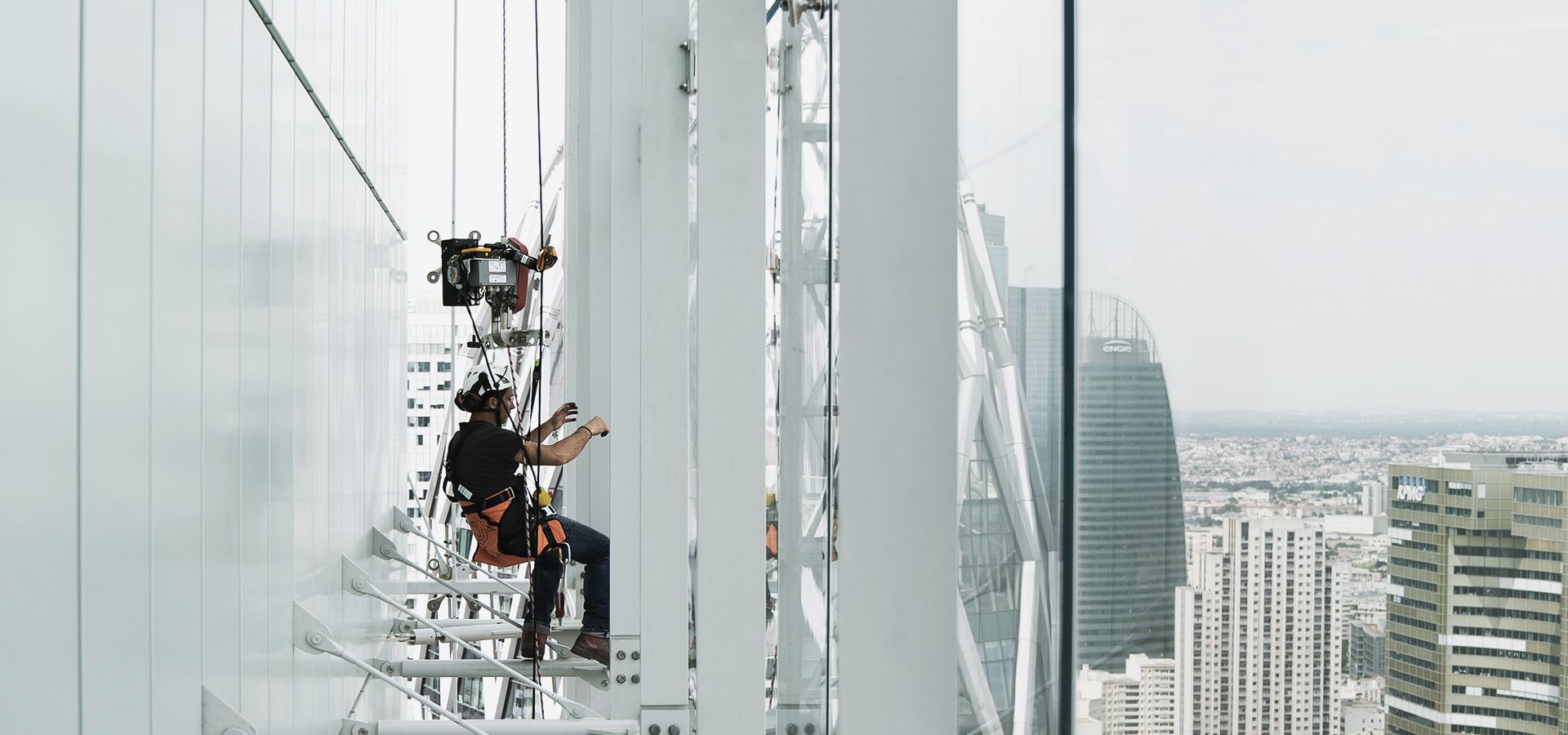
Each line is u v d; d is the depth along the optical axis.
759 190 2.17
